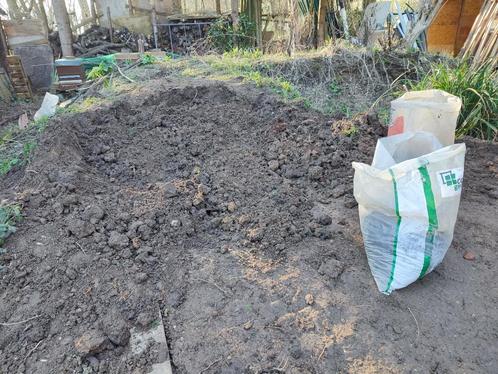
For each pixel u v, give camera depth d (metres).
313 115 3.72
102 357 1.84
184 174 2.93
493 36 5.59
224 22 8.62
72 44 8.27
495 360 1.74
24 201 2.47
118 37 9.12
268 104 3.84
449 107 2.66
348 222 2.50
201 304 2.01
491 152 3.37
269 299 2.00
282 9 8.09
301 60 5.23
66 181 2.65
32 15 9.95
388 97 4.64
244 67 5.14
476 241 2.39
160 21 9.55
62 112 3.92
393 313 1.94
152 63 5.56
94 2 9.37
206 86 4.13
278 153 3.18
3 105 6.75
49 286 2.07
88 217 2.38
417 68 5.09
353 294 2.03
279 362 1.76
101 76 5.45
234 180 2.87
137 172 2.99
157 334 1.89
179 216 2.46
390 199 1.98
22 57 7.75
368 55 5.27
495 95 3.82
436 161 1.96
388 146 2.32
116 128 3.52
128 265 2.18
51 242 2.24
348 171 2.98
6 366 1.79
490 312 1.94
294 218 2.52
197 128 3.52
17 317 1.95
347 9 6.98
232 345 1.83
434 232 2.00
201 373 1.74
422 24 5.67
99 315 1.96
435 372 1.70
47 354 1.82
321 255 2.24
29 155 3.10
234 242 2.35
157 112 3.75
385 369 1.71
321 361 1.75
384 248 2.06
